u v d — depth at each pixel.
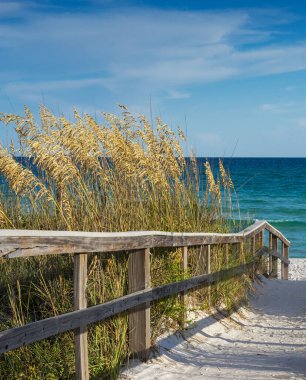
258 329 7.92
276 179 66.62
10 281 5.36
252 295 10.73
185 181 8.49
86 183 6.28
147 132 7.96
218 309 8.32
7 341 3.46
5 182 6.26
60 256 5.36
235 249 9.94
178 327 6.72
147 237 5.46
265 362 5.86
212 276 7.93
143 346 5.45
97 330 5.03
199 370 5.45
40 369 4.60
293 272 18.20
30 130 6.14
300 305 9.98
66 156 5.91
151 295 5.55
